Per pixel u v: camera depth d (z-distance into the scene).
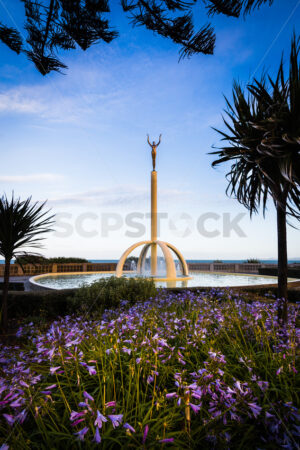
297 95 2.46
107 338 1.96
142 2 2.14
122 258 10.46
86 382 1.49
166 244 11.09
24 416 1.06
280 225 2.90
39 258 4.42
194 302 3.18
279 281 2.86
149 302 3.33
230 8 2.06
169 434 1.06
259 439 1.21
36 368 1.64
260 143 2.74
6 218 3.88
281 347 1.73
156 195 11.13
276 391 1.34
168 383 1.55
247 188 3.28
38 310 4.61
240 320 2.46
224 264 18.38
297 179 2.70
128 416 1.24
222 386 1.31
